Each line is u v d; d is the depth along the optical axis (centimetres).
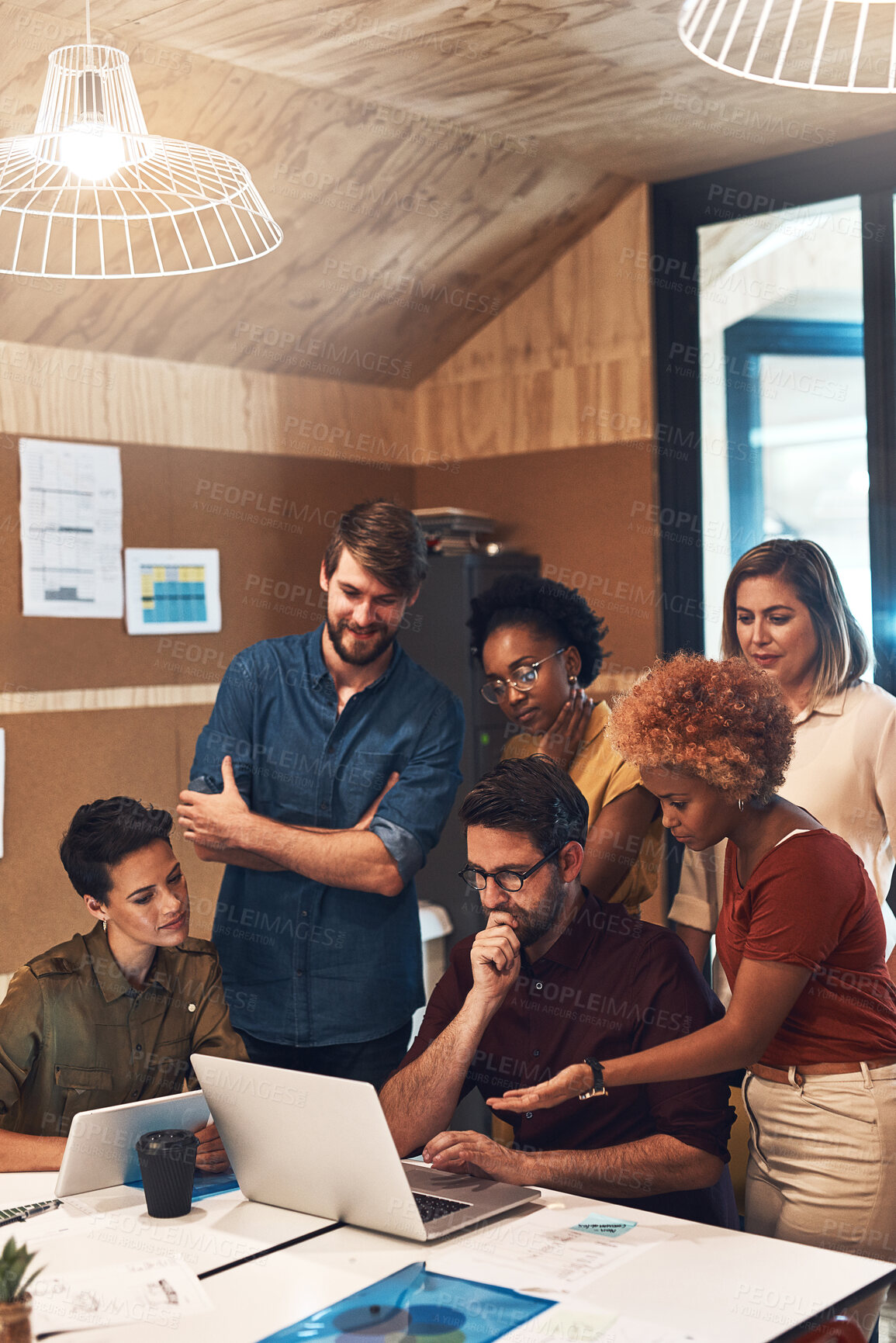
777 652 258
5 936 290
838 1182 167
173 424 323
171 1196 158
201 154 190
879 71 262
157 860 190
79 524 303
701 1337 125
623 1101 184
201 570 329
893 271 307
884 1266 143
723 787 166
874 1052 169
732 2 225
